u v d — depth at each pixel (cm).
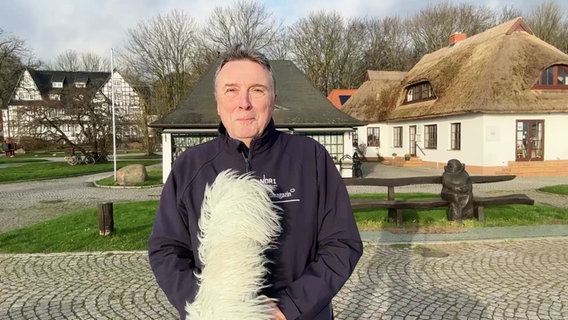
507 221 861
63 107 2653
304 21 4981
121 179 1800
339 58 5088
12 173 2291
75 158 2864
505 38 2239
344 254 167
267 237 147
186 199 173
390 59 5344
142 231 807
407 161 2686
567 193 1354
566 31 4778
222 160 176
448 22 5041
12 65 4794
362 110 3216
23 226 980
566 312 434
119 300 480
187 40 4225
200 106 1920
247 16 4406
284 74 2197
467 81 2231
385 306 455
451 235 768
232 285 134
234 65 176
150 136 4269
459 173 859
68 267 607
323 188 180
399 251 672
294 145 185
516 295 482
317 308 153
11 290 517
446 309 445
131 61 4169
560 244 705
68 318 434
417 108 2653
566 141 2062
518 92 2030
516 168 1997
